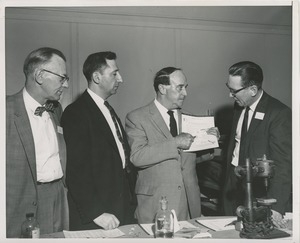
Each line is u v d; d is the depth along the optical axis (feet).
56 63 7.00
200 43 11.35
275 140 7.45
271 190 7.27
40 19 10.18
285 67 11.90
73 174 6.95
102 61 7.70
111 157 7.30
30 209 6.49
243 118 8.21
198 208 7.95
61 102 10.28
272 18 11.59
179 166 7.76
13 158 6.53
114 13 10.65
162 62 11.08
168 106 8.16
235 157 8.26
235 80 7.81
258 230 5.50
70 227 6.92
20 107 6.72
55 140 7.04
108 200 7.10
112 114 7.89
